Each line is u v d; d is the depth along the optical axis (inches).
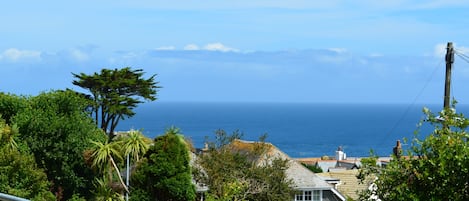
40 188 2050.9
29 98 2920.8
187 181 2092.8
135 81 3644.2
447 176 546.6
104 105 3617.1
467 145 549.0
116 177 2511.1
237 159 2310.5
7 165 1968.5
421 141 576.4
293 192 2411.4
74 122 2780.5
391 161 588.7
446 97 1212.5
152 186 2089.1
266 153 2437.3
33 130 2711.6
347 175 2822.3
